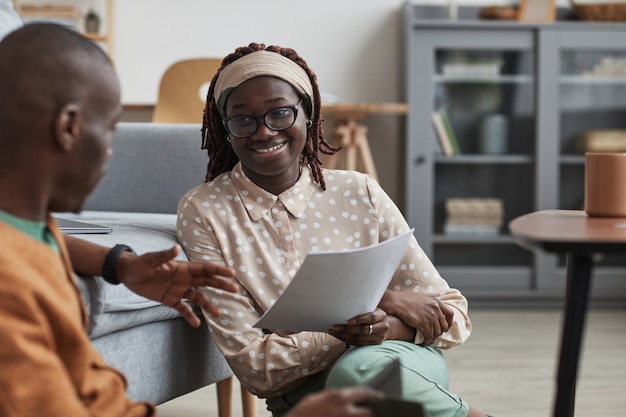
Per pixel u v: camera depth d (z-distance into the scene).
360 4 4.43
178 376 1.62
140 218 1.92
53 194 0.95
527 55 4.13
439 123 4.13
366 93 4.45
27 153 0.92
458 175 4.18
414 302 1.52
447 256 4.17
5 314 0.83
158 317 1.53
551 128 4.12
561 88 4.16
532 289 4.12
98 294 1.31
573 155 4.18
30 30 0.93
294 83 1.53
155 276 1.23
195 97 3.15
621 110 4.18
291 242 1.55
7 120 0.91
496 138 4.17
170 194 2.22
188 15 4.41
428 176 4.11
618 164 1.32
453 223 4.17
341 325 1.42
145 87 4.41
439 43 4.08
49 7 4.18
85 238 1.43
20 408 0.82
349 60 4.45
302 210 1.57
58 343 0.90
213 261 1.54
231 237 1.55
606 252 1.00
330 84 4.45
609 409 2.34
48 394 0.83
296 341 1.48
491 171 4.19
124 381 1.01
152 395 1.54
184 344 1.64
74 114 0.93
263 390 1.50
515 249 4.17
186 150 2.22
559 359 1.06
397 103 4.46
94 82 0.94
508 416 2.27
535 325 3.65
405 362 1.44
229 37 4.42
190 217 1.57
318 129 1.62
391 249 1.30
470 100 4.16
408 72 4.07
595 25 4.09
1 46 0.93
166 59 4.41
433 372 1.49
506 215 4.18
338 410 0.81
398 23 4.45
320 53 4.44
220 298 1.51
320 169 1.62
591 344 3.23
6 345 0.82
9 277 0.84
